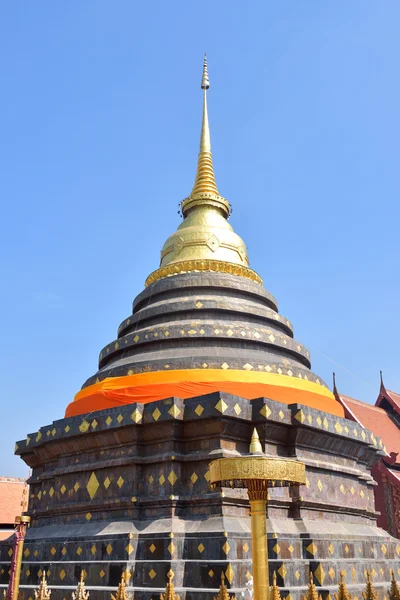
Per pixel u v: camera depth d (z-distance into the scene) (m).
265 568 10.27
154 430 19.39
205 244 29.27
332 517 20.67
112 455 20.22
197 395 20.69
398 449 39.94
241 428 18.98
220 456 18.00
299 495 19.20
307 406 20.48
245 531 16.92
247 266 30.11
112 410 20.39
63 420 22.08
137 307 28.91
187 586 16.17
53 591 17.25
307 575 16.92
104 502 19.33
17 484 40.75
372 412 42.53
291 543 17.39
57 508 21.02
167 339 23.86
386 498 36.41
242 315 25.72
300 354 25.92
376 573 19.61
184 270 28.17
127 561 16.92
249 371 22.12
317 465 20.33
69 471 21.11
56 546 19.50
